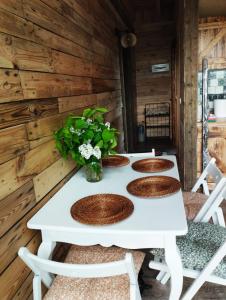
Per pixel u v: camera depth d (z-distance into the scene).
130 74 4.84
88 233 1.13
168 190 1.37
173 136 5.77
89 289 1.10
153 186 1.45
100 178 1.62
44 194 1.38
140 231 1.04
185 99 2.84
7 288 1.03
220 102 3.27
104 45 2.98
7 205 1.04
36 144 1.29
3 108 1.02
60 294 1.08
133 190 1.41
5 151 1.03
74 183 1.61
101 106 2.74
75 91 1.91
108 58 3.20
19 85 1.14
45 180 1.39
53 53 1.52
